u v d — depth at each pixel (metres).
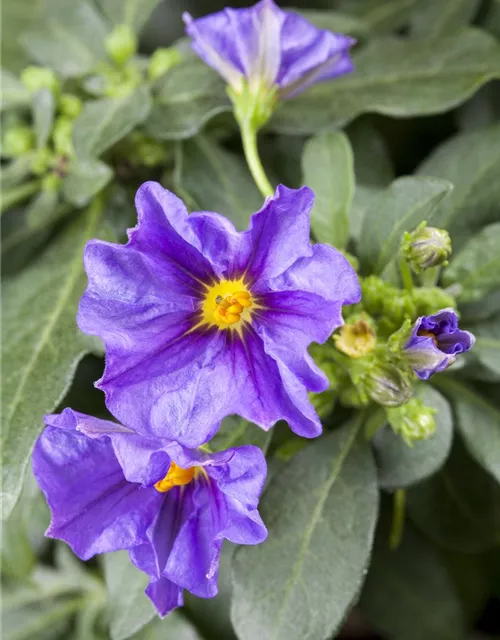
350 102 0.21
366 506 0.17
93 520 0.15
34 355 0.18
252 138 0.18
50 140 0.21
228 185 0.20
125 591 0.18
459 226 0.20
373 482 0.17
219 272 0.15
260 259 0.15
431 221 0.20
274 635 0.17
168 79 0.21
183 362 0.15
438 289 0.17
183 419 0.15
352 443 0.18
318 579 0.17
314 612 0.17
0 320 0.19
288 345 0.15
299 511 0.17
